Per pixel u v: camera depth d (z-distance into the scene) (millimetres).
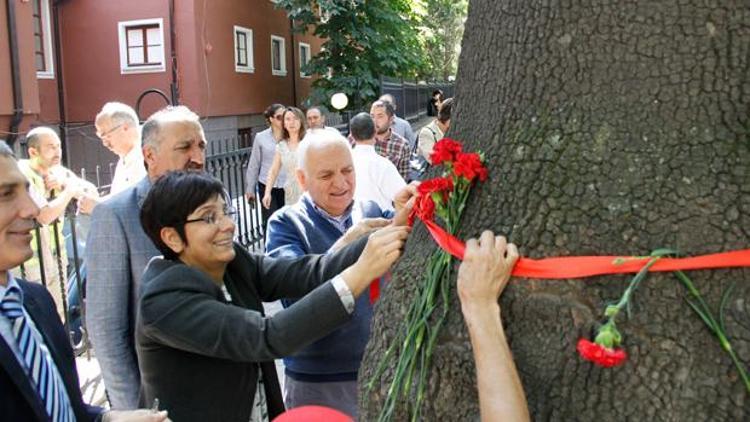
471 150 1674
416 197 1700
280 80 20344
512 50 1618
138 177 4156
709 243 1336
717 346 1305
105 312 2682
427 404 1519
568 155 1478
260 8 18859
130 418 1903
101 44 15922
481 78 1706
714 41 1414
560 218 1446
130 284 2719
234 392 2129
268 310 5582
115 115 4133
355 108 17016
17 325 1769
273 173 7438
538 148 1516
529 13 1595
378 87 17594
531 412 1393
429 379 1527
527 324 1434
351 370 2650
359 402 1733
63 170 4457
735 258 1311
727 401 1282
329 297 1925
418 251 1720
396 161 7391
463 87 1796
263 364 2307
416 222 1825
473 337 1394
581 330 1379
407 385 1546
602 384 1347
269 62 19562
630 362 1330
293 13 17078
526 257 1456
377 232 1968
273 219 2939
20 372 1673
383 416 1606
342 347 2633
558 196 1462
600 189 1429
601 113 1471
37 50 15320
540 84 1551
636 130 1434
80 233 4770
